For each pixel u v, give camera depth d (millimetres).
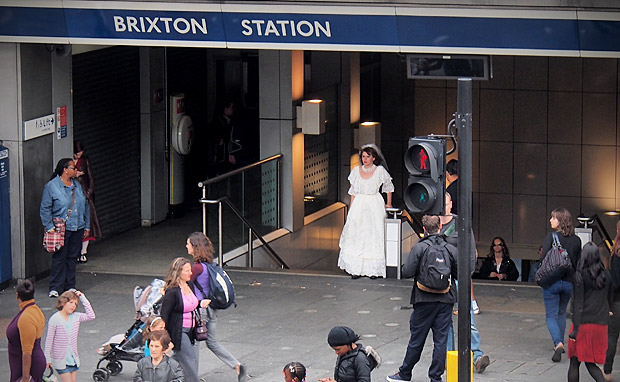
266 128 30953
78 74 30078
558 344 20656
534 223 39562
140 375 17250
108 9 25422
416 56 24844
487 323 23188
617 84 38156
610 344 19578
